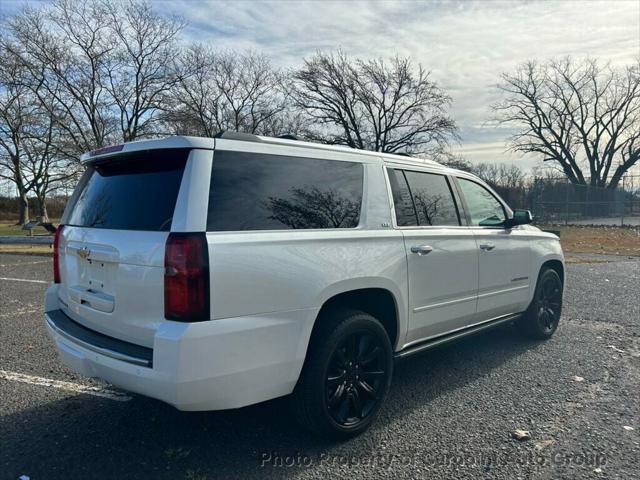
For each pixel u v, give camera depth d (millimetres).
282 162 3156
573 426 3516
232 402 2754
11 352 5207
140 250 2762
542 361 4930
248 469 2975
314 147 3396
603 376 4500
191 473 2922
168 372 2541
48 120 32344
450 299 4219
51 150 31656
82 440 3322
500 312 4973
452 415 3701
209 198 2738
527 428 3492
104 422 3592
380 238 3566
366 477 2900
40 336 5805
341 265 3238
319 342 3141
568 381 4379
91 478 2873
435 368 4734
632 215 37969
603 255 14922
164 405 3881
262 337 2807
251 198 2916
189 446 3244
